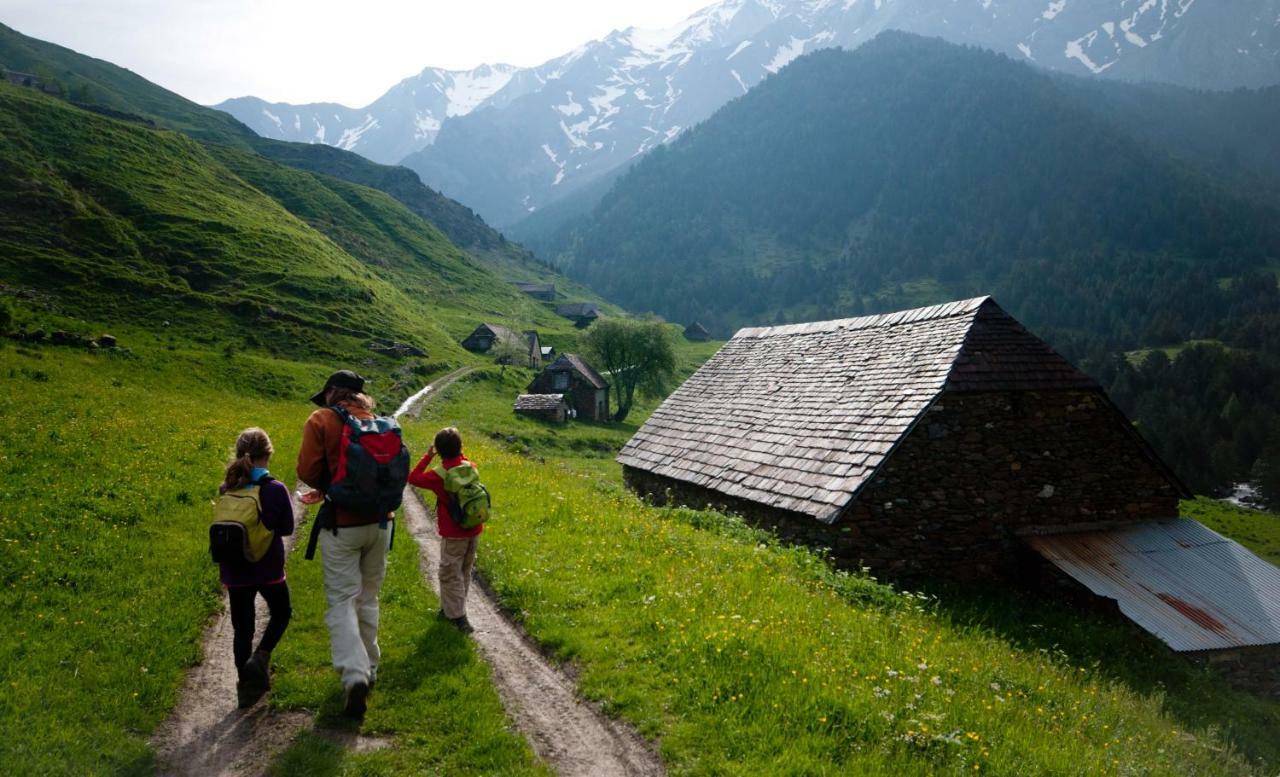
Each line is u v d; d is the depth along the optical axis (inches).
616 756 242.2
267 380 2300.7
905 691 296.8
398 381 2918.3
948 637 449.7
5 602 313.3
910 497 701.3
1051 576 699.4
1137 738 323.9
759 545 604.7
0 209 3041.3
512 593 387.9
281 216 4778.5
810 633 354.3
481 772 224.5
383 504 257.3
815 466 752.3
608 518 575.5
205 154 5295.3
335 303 3521.2
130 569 376.5
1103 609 644.1
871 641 368.5
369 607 272.2
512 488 687.1
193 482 593.6
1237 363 5846.5
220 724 246.8
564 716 268.2
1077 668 503.2
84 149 3951.8
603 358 3713.1
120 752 218.8
